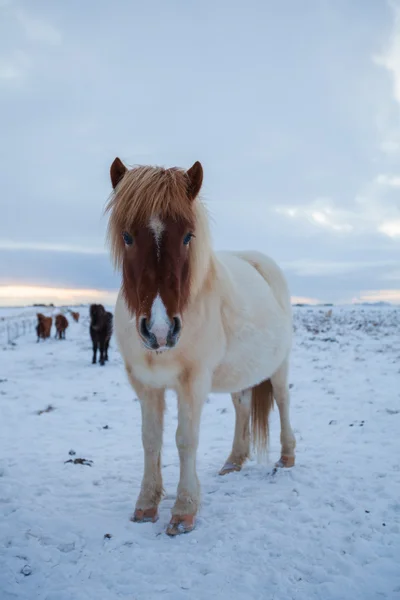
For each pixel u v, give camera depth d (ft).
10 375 30.86
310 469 12.87
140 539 9.24
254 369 11.64
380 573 7.89
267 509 10.44
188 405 9.66
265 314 12.00
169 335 8.12
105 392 25.59
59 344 52.95
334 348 40.01
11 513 10.33
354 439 15.70
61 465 13.80
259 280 12.88
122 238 9.18
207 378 9.85
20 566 8.29
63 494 11.61
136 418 20.16
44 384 27.71
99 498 11.39
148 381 9.88
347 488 11.42
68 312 120.26
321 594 7.41
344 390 23.30
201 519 10.03
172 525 9.55
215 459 14.56
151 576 7.95
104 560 8.46
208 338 9.66
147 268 8.32
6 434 17.49
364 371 28.32
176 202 8.57
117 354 43.96
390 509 10.14
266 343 11.83
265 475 12.72
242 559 8.42
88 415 20.57
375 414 18.51
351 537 9.03
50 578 7.93
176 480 12.72
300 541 8.98
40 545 9.00
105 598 7.35
